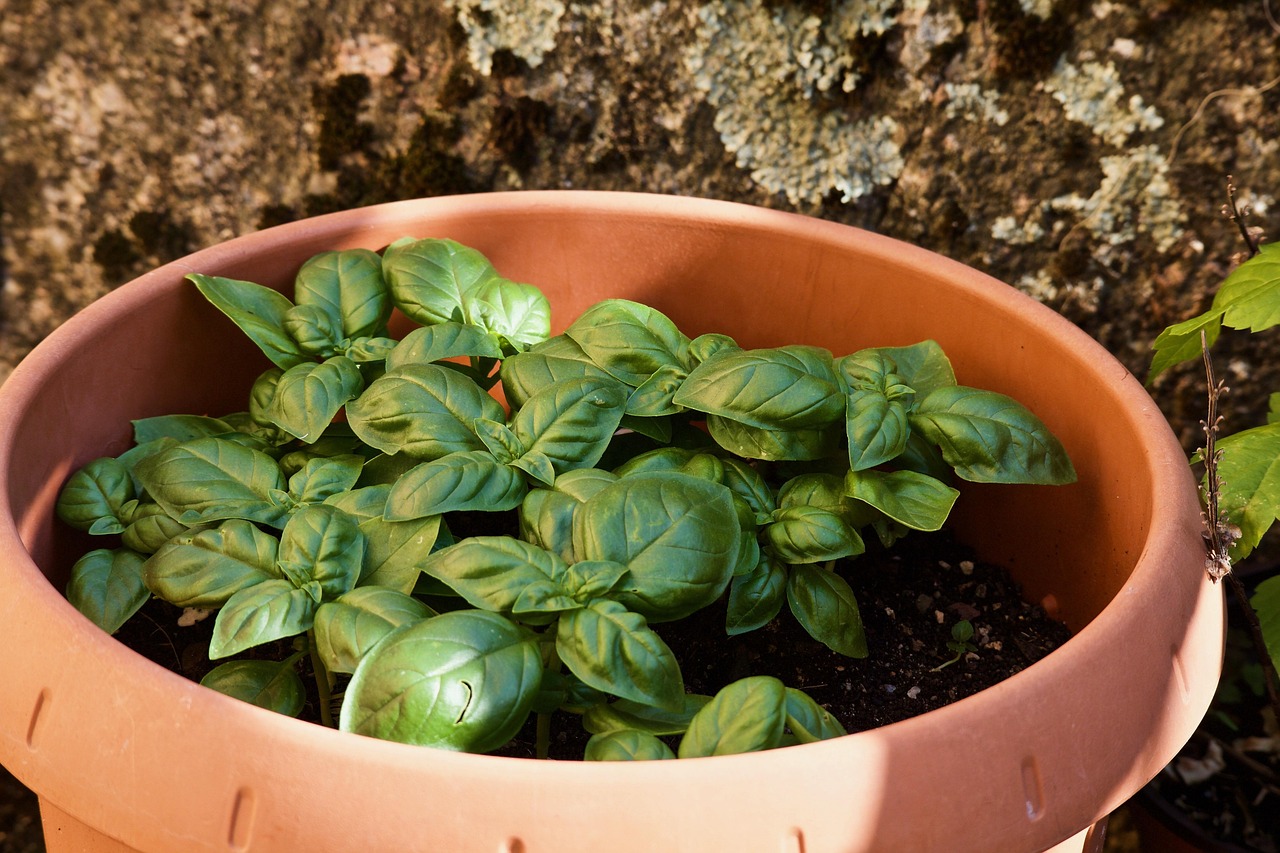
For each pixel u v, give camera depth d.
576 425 0.75
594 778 0.61
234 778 0.63
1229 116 0.89
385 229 0.84
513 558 0.70
